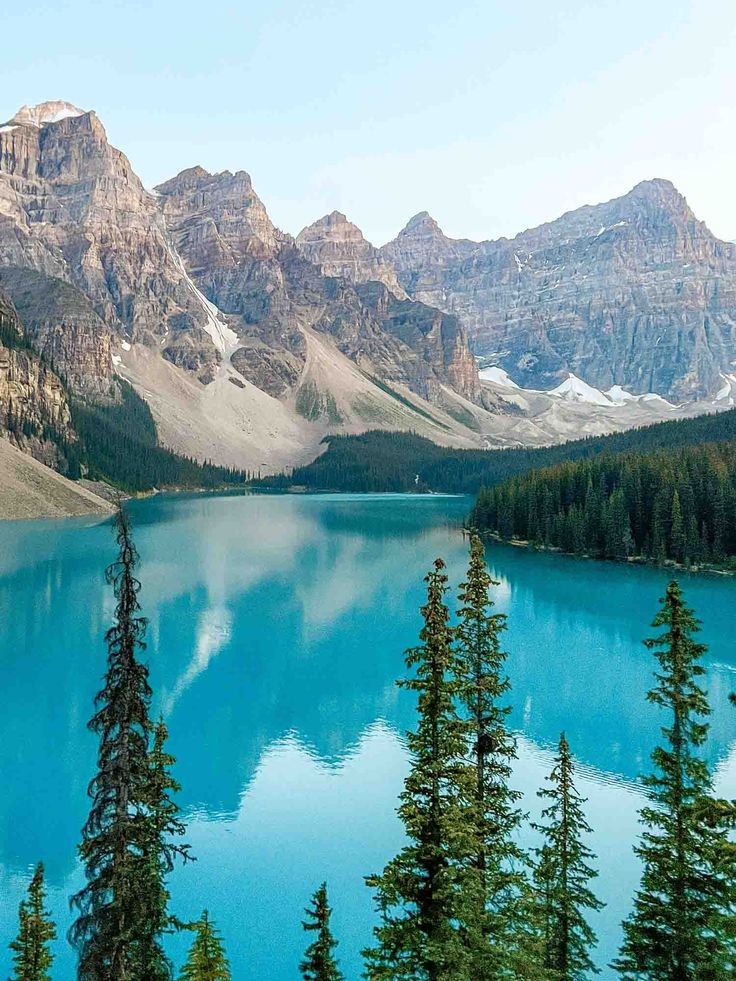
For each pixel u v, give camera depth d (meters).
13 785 48.34
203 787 48.94
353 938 34.75
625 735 57.12
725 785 48.41
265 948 33.81
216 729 58.34
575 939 25.28
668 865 21.42
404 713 62.38
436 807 20.19
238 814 45.53
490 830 23.27
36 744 54.53
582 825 26.27
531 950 21.11
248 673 71.88
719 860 20.27
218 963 21.66
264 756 53.69
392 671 73.06
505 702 64.06
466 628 26.31
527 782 49.06
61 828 43.41
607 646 81.44
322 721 60.41
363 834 43.47
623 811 45.44
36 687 66.31
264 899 37.44
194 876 39.22
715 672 72.56
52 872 39.16
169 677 70.19
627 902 36.28
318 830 43.81
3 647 77.75
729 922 19.91
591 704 63.53
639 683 69.06
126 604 20.66
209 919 35.78
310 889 38.34
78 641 80.56
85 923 20.00
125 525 21.08
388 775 50.97
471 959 18.52
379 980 19.25
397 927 19.78
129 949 20.53
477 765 25.23
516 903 23.27
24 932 23.34
